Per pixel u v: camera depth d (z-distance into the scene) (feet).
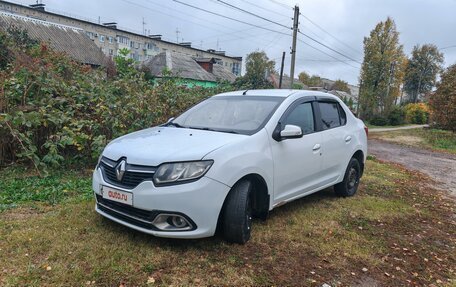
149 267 10.51
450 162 41.86
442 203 21.20
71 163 21.50
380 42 148.56
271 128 13.84
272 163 13.42
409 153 49.44
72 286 9.35
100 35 209.46
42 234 11.94
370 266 12.07
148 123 24.39
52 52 36.32
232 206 11.97
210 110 16.05
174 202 10.87
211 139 12.57
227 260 11.36
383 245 13.80
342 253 12.73
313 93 17.46
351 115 20.17
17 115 18.30
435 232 15.93
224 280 10.28
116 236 12.18
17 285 9.18
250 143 12.81
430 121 99.19
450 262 13.06
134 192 11.08
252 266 11.20
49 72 22.25
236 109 15.39
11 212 13.79
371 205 18.58
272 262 11.57
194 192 10.98
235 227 12.05
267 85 78.48
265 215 13.73
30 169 19.98
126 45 222.69
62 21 193.16
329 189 21.16
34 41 67.31
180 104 28.73
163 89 28.35
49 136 20.31
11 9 173.47
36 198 15.39
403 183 25.75
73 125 20.83
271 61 149.69
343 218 16.24
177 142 12.34
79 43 108.88
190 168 11.15
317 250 12.72
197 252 11.65
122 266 10.41
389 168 31.99
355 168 20.06
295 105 15.58
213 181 11.29
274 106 14.96
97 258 10.70
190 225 11.14
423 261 12.88
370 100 146.51
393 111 143.33
